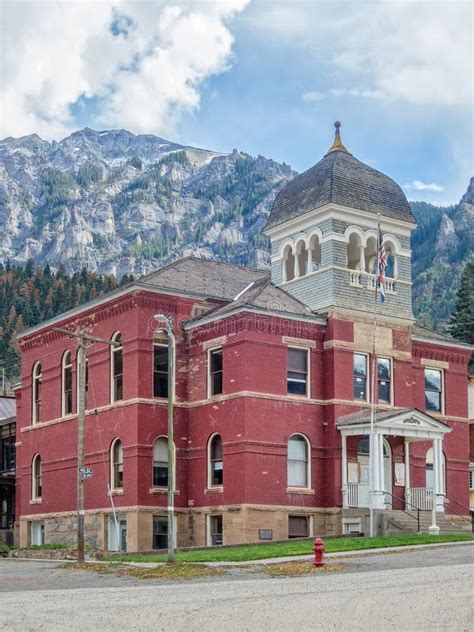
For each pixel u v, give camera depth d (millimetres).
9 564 40375
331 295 49594
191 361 50188
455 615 20094
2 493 69312
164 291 49750
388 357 51312
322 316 49781
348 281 50375
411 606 21406
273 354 47750
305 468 48156
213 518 47750
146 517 47406
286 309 49094
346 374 49250
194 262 55094
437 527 44125
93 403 51594
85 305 52719
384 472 49562
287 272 53656
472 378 74438
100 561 38656
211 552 39250
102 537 49281
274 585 27125
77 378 53500
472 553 34844
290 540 43656
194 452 49125
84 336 40312
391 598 22750
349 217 51125
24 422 58438
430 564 31641
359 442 48906
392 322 51656
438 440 48469
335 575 29344
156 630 19531
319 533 47688
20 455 60344
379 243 48969
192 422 49562
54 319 55781
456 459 54531
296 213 52188
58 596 26375
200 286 52250
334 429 48406
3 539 60781
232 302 51094
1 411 78062
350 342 49688
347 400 49062
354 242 52312
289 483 47438
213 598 24359
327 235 50531
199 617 21031
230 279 55000
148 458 48000
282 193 54281
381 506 45969
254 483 45875
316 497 47938
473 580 25922
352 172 52031
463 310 115375
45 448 55719
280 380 47781
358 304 50438
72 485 52750
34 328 57812
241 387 46656
